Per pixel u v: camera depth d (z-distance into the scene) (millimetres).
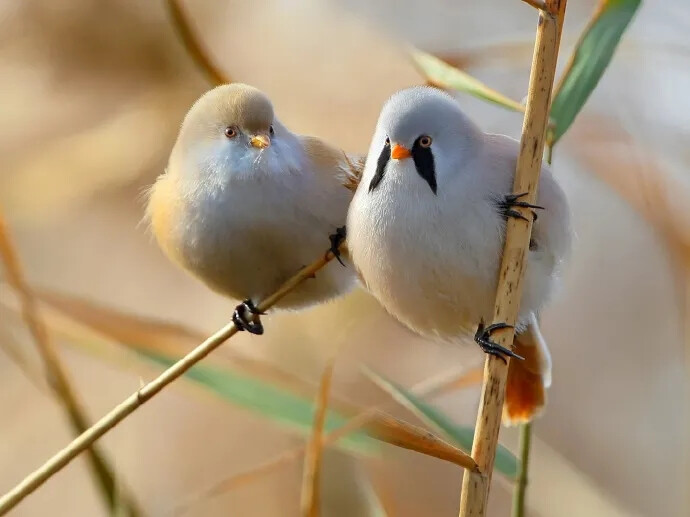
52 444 3311
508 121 3273
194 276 3156
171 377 3080
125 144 3281
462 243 3072
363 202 3084
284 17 3273
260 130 3133
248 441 3289
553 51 3061
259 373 3094
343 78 3258
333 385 3238
